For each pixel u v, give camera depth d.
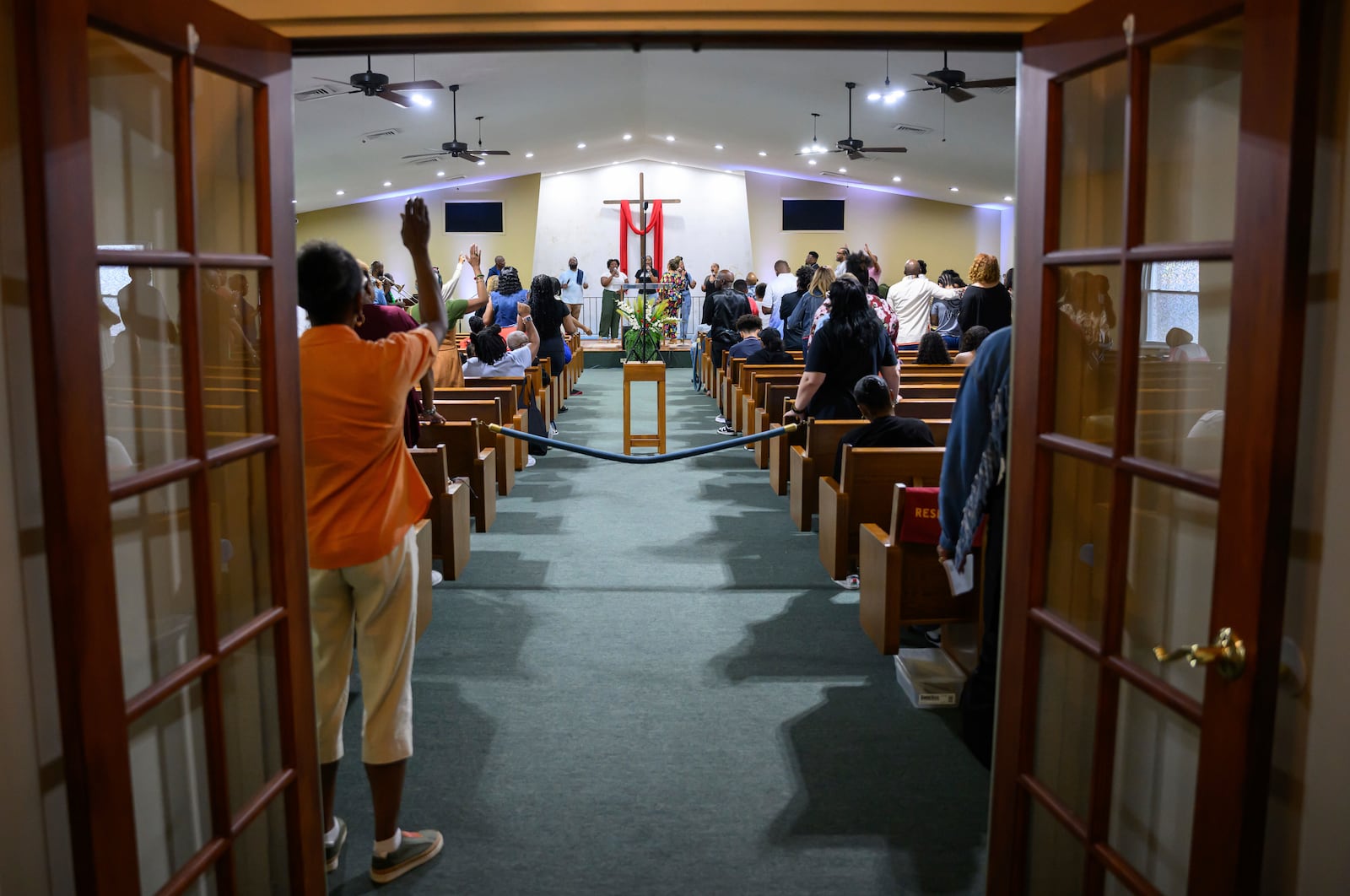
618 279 19.88
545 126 15.31
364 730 2.32
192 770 1.83
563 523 5.70
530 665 3.65
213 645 1.73
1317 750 1.50
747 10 1.97
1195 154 1.68
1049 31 1.88
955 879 2.35
